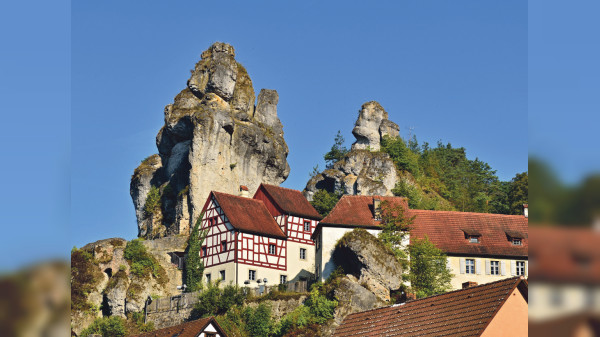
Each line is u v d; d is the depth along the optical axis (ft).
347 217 231.71
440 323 102.94
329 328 203.51
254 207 259.80
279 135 335.67
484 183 391.45
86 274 247.50
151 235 300.81
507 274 229.86
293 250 255.91
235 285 233.14
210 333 171.63
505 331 95.91
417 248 222.69
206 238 250.37
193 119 294.25
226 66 317.83
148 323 232.94
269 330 213.05
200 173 288.51
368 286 212.43
